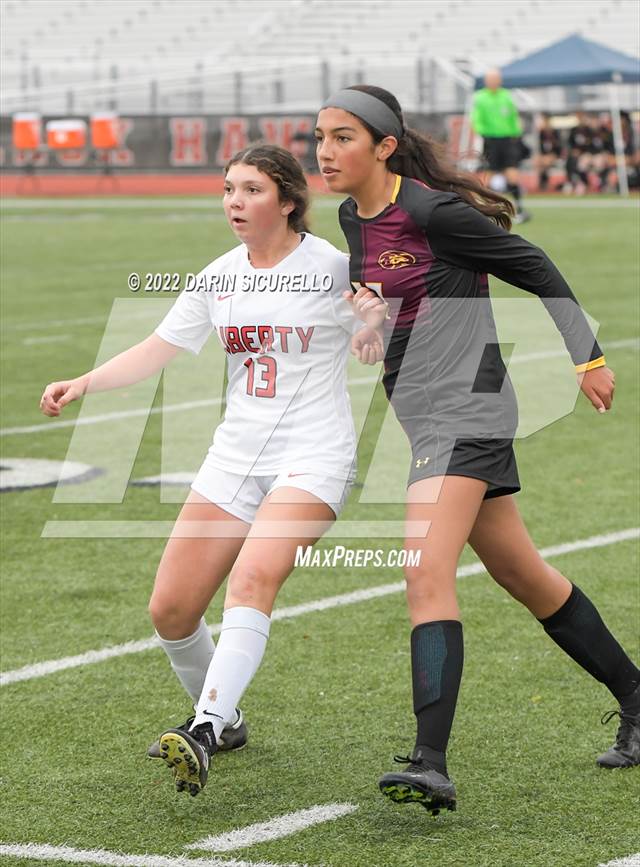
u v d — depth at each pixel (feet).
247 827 47.60
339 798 50.03
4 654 66.74
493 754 53.93
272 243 48.73
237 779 52.01
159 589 50.16
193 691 52.90
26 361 148.56
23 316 180.14
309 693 61.05
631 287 197.26
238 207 47.80
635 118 414.41
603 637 51.70
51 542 86.17
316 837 46.62
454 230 46.62
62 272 223.71
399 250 47.24
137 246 254.88
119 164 412.77
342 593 76.07
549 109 433.07
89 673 64.13
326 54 476.54
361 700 60.13
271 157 47.93
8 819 48.62
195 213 324.19
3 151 410.31
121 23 507.71
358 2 491.31
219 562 49.80
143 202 363.97
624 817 47.96
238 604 47.42
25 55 493.77
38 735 56.75
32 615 72.59
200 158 411.54
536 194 383.86
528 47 464.24
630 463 104.68
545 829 47.03
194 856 45.29
